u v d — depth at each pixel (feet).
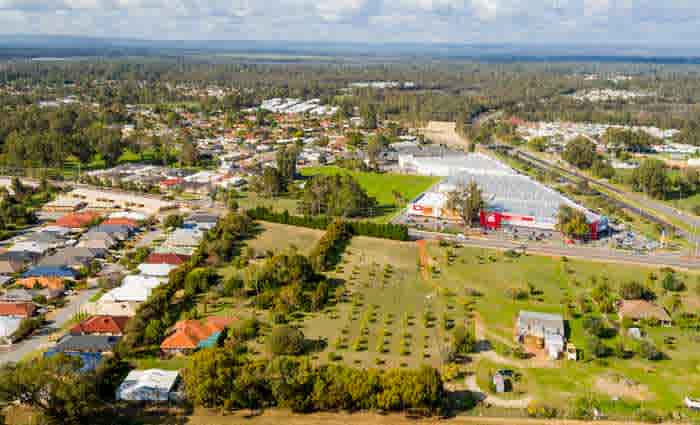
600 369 439.63
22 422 361.10
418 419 378.53
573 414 382.83
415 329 496.23
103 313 515.91
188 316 504.84
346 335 483.10
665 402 398.01
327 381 387.75
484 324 509.35
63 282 582.35
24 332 478.59
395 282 597.93
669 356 458.09
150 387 392.06
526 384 419.54
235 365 400.26
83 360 419.54
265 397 392.88
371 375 389.19
